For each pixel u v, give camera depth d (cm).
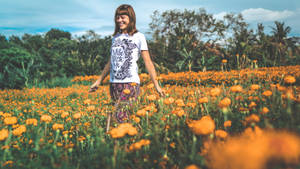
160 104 153
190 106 160
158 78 190
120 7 198
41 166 95
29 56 1392
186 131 130
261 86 194
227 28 2727
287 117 99
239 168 39
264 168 38
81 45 2673
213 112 144
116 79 195
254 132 80
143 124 139
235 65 1520
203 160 78
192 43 1964
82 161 107
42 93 782
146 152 109
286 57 1811
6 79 1112
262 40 1902
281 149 38
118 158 92
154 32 2622
